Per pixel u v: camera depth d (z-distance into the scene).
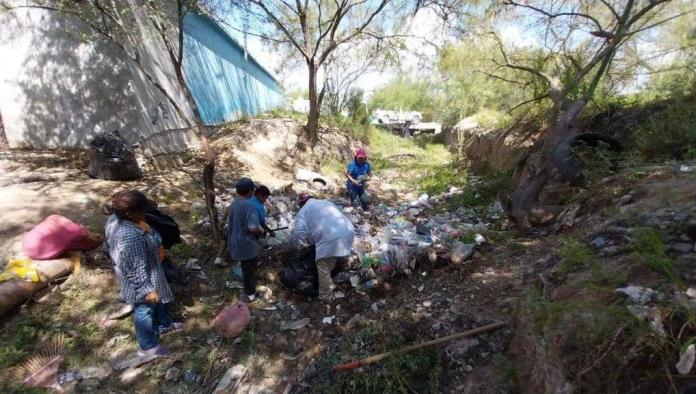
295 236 4.26
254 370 3.52
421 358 3.19
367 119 15.73
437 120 21.77
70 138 7.45
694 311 2.10
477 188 7.18
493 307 3.46
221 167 8.21
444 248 4.50
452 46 9.84
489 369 2.96
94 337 3.71
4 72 7.13
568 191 5.04
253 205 4.08
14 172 6.24
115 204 3.15
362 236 5.31
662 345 2.04
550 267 3.61
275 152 10.00
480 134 11.05
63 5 4.75
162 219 3.89
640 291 2.43
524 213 4.83
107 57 7.15
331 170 10.38
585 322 2.39
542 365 2.52
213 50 11.14
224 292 4.41
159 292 3.48
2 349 3.38
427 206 7.10
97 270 4.38
